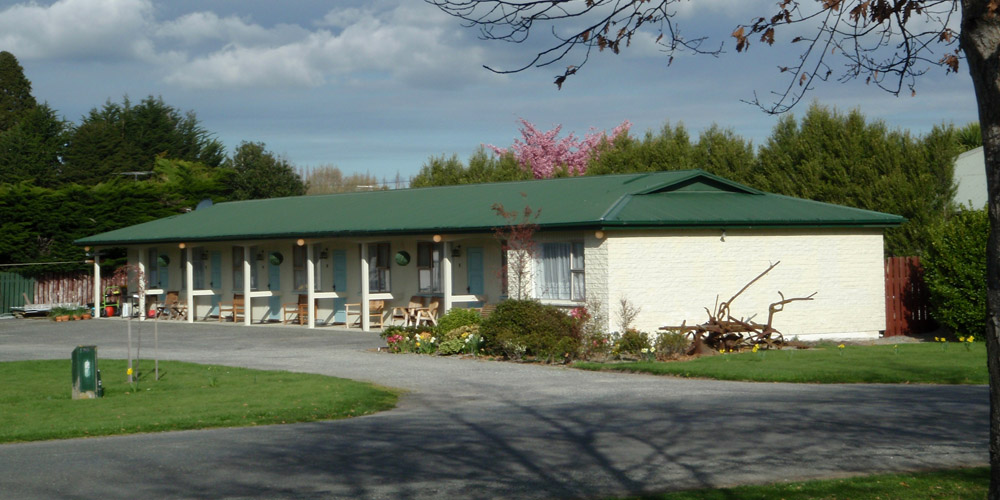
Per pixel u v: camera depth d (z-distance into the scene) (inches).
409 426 489.1
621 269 881.5
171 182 1838.1
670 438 433.7
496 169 1877.5
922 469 363.3
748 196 1044.5
